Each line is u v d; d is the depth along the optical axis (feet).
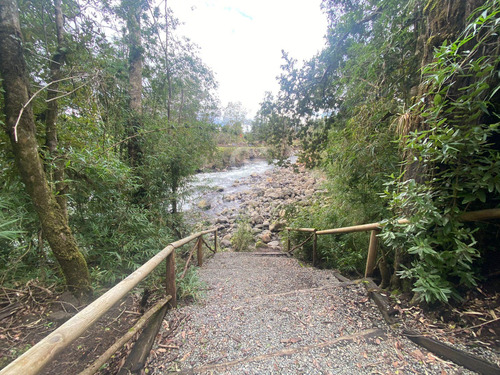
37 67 7.13
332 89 13.01
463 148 4.11
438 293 4.58
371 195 9.91
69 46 7.17
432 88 4.59
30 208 6.96
